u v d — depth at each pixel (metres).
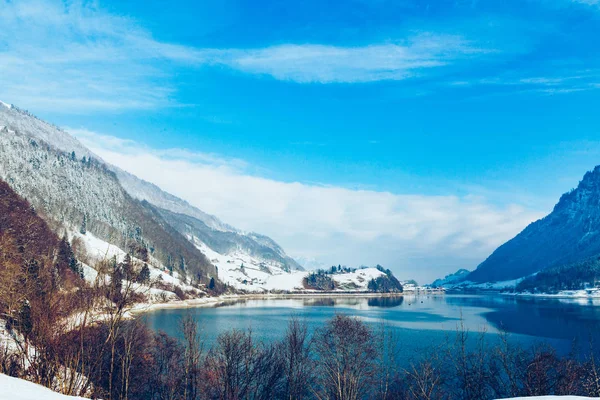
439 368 58.56
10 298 44.47
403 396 53.44
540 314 198.50
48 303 44.34
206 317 173.00
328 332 61.81
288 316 180.00
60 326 44.28
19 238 82.06
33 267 50.78
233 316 179.25
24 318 44.72
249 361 56.88
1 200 114.06
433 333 122.56
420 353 80.69
